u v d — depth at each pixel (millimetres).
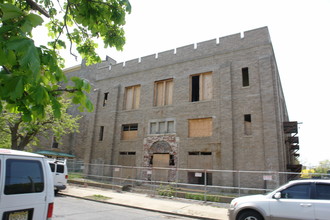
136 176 20266
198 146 18188
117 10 4062
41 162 5074
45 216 4855
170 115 20234
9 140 24109
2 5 2070
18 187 4449
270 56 17047
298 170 19375
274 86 16422
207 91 19266
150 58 22938
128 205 11875
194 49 20500
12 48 1832
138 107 22734
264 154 15695
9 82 2141
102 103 25078
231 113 17344
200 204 12656
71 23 4754
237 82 17891
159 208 11328
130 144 21828
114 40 4734
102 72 26188
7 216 4191
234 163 16531
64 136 30938
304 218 6500
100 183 18281
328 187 6688
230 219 7602
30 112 2699
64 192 15039
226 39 19156
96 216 9055
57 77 2635
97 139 24078
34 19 2236
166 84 21609
